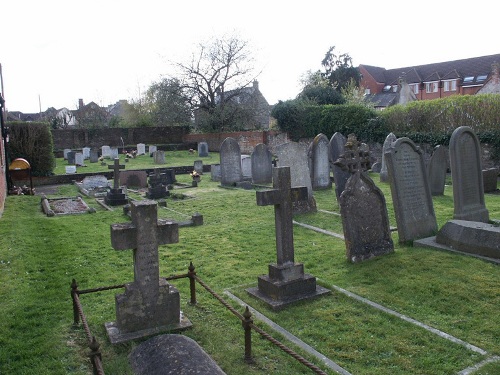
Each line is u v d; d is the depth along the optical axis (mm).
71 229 11602
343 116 29578
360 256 8102
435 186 15172
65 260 8695
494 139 21031
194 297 6461
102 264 8477
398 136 25281
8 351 5078
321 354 5004
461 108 22688
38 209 15289
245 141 39812
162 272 7992
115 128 46906
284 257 6555
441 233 8594
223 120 45781
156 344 4699
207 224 12039
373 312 6016
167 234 5543
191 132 49812
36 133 24359
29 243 9883
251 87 51969
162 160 32312
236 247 9578
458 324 5566
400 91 45094
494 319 5637
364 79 63156
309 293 6609
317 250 9094
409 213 9156
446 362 4738
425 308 6078
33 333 5539
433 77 56219
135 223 5371
